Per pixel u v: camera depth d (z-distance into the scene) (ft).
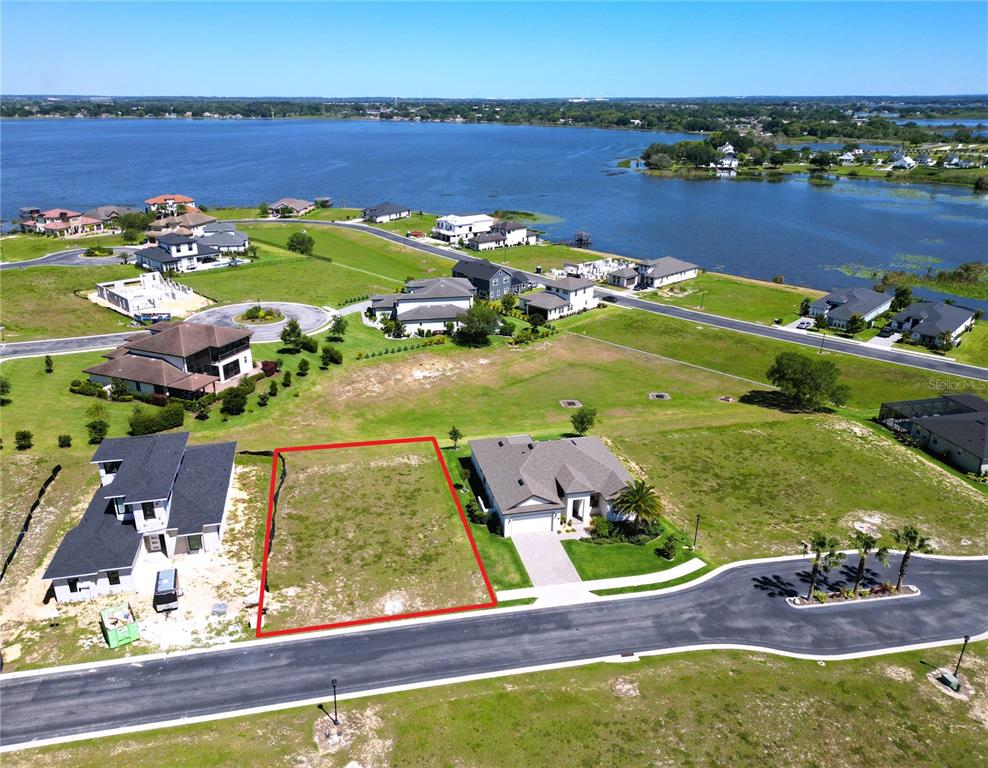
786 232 628.69
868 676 141.08
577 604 159.43
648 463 224.33
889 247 571.28
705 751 122.52
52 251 477.77
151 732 122.31
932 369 321.11
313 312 367.86
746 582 168.96
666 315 397.19
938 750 124.57
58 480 200.23
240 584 161.07
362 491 202.69
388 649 143.84
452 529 186.19
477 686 135.13
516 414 264.52
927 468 227.20
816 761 121.60
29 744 119.34
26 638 143.43
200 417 240.94
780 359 277.23
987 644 151.23
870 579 171.53
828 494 210.18
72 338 314.35
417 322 345.92
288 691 132.46
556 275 464.24
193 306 368.27
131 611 150.20
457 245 565.12
